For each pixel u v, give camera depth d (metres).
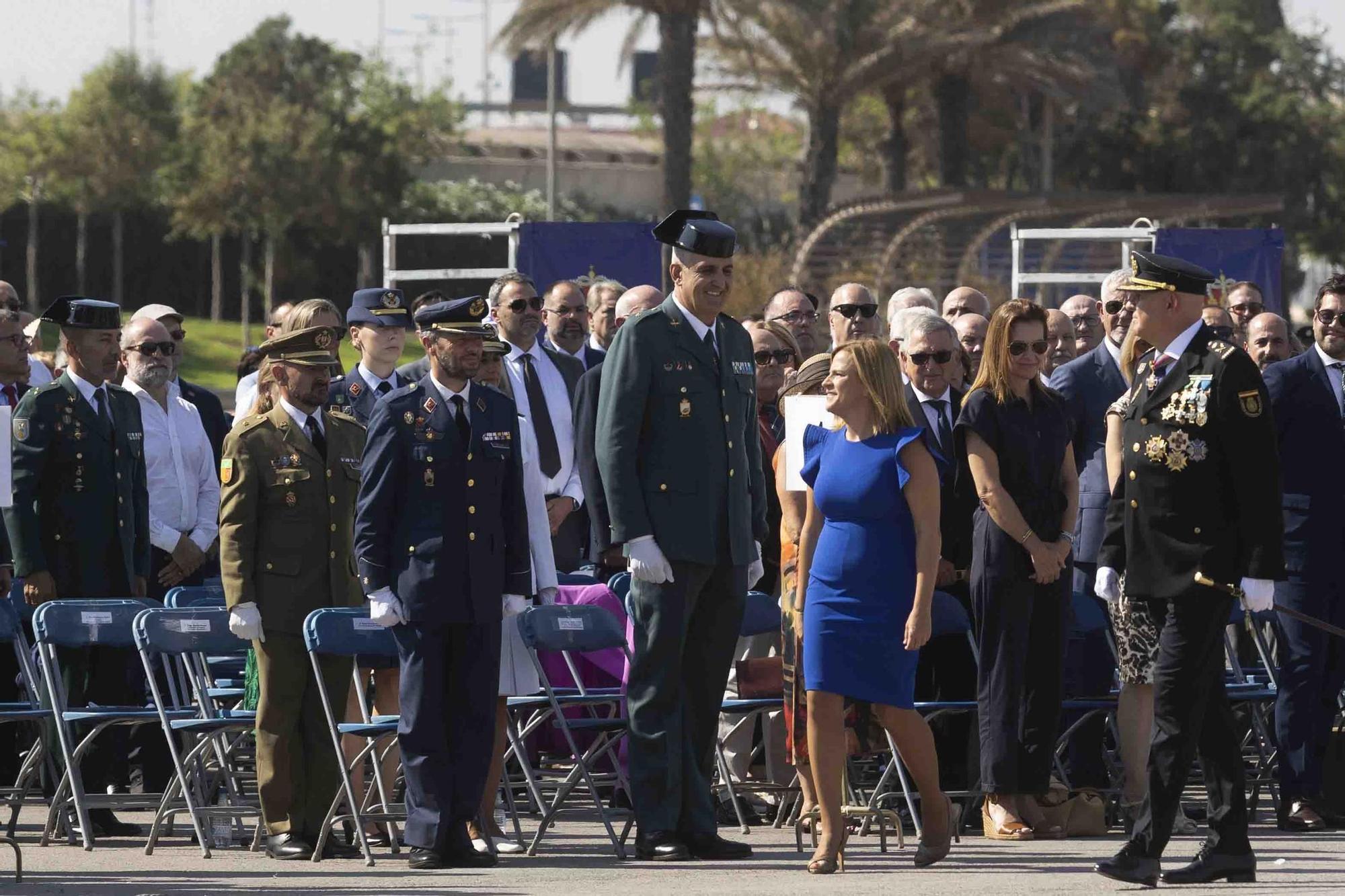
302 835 29.00
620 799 34.19
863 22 115.44
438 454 27.72
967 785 32.72
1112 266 100.75
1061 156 180.75
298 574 29.00
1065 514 30.45
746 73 121.12
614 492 27.94
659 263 58.72
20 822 33.66
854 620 26.58
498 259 184.75
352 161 182.00
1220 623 24.38
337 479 29.42
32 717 30.11
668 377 28.17
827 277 104.62
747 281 108.00
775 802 33.62
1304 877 25.28
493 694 27.98
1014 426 30.20
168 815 32.38
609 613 31.23
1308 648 31.48
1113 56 143.50
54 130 186.38
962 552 32.75
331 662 29.02
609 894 23.95
